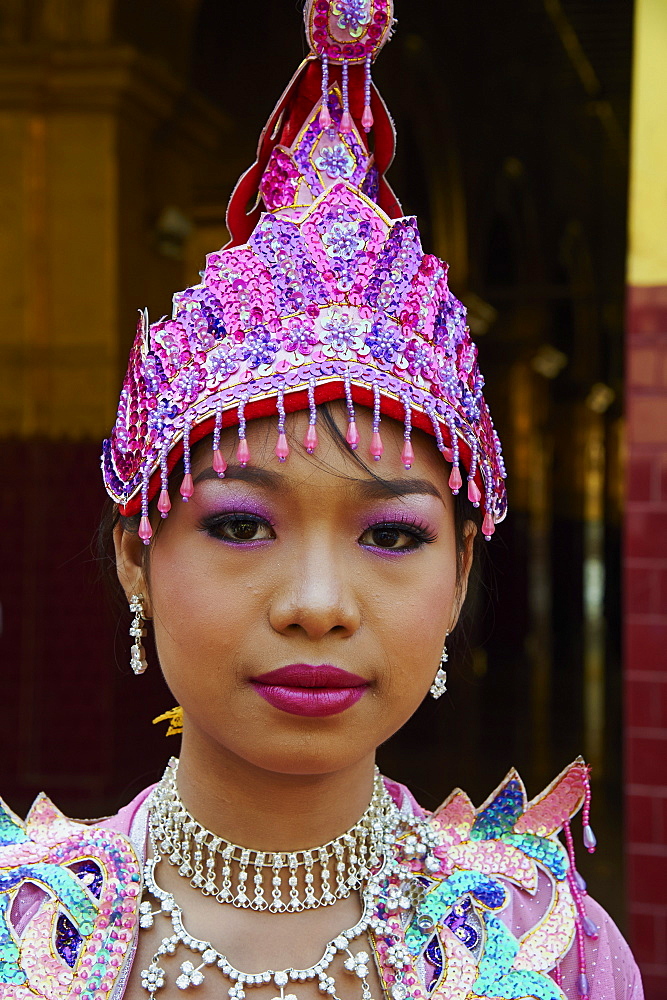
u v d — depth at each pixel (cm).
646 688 360
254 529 90
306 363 90
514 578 1168
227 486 90
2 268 546
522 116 1109
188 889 99
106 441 108
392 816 106
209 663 89
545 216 1259
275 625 87
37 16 530
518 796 110
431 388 95
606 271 1497
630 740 360
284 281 93
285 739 88
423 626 92
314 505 89
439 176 938
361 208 96
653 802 355
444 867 105
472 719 778
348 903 100
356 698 89
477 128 994
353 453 89
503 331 1205
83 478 548
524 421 1216
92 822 109
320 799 98
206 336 94
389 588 90
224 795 98
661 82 359
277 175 104
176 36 598
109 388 546
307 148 103
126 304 556
